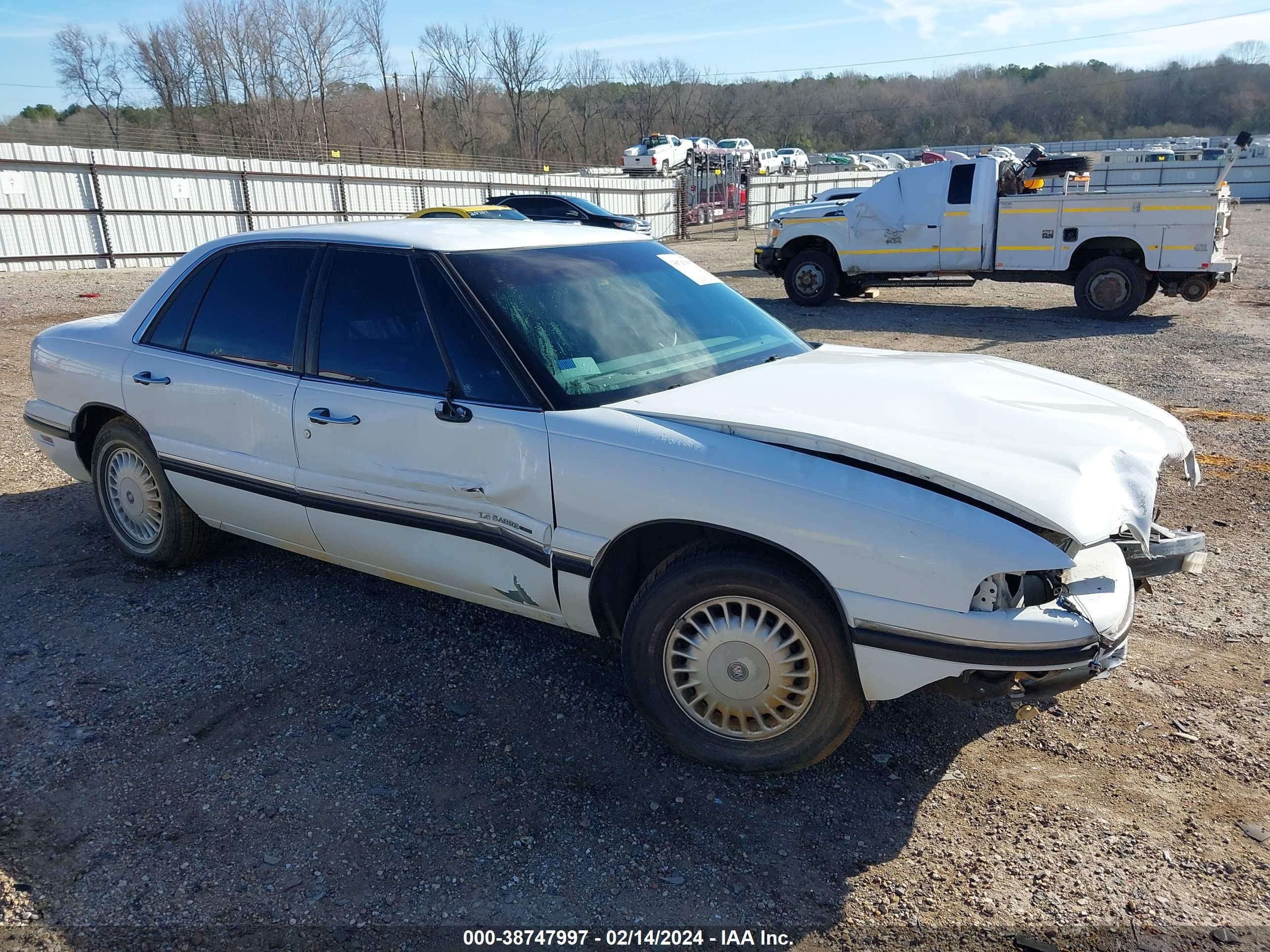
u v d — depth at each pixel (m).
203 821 2.77
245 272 3.97
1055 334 12.45
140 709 3.35
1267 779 2.95
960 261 14.59
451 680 3.56
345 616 4.08
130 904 2.44
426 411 3.29
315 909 2.43
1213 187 12.84
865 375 3.46
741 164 41.81
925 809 2.84
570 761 3.07
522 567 3.19
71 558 4.71
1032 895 2.49
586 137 79.25
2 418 7.65
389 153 48.91
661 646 2.97
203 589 4.35
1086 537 2.48
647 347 3.51
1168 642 3.86
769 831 2.74
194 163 25.89
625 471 2.90
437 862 2.61
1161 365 10.02
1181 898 2.47
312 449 3.61
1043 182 14.72
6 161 22.05
